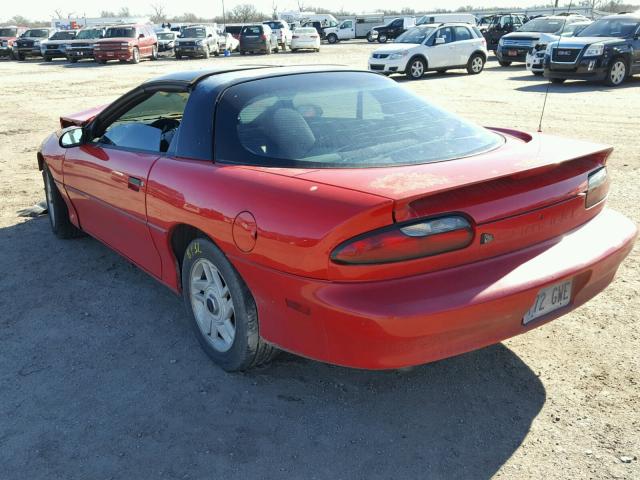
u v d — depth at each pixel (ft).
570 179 8.73
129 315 12.30
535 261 8.11
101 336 11.46
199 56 101.45
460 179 7.63
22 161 27.53
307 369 10.12
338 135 9.27
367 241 7.20
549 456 7.93
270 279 8.16
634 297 12.39
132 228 11.82
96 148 13.04
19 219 19.08
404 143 9.18
